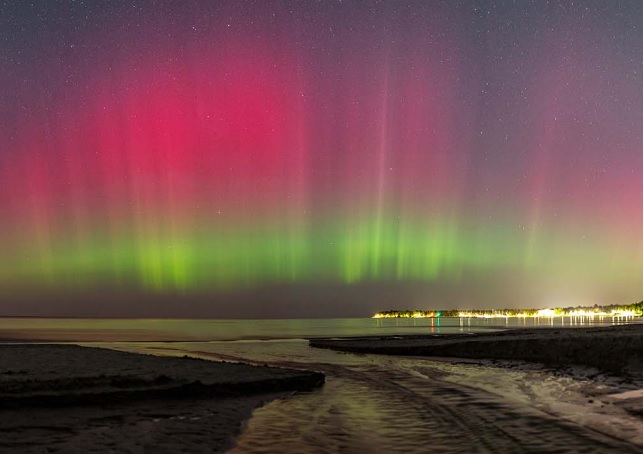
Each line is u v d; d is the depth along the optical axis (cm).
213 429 1030
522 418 1118
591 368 2045
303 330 8762
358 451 873
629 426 1034
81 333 7375
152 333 7306
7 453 840
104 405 1254
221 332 7800
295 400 1379
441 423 1079
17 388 1298
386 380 1806
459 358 2730
